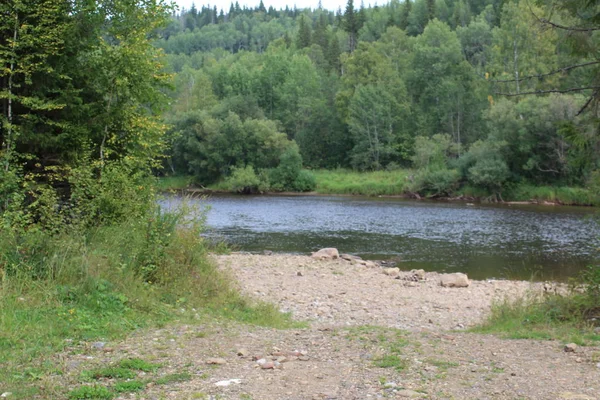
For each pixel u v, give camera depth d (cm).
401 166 7531
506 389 514
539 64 5075
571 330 797
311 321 1115
